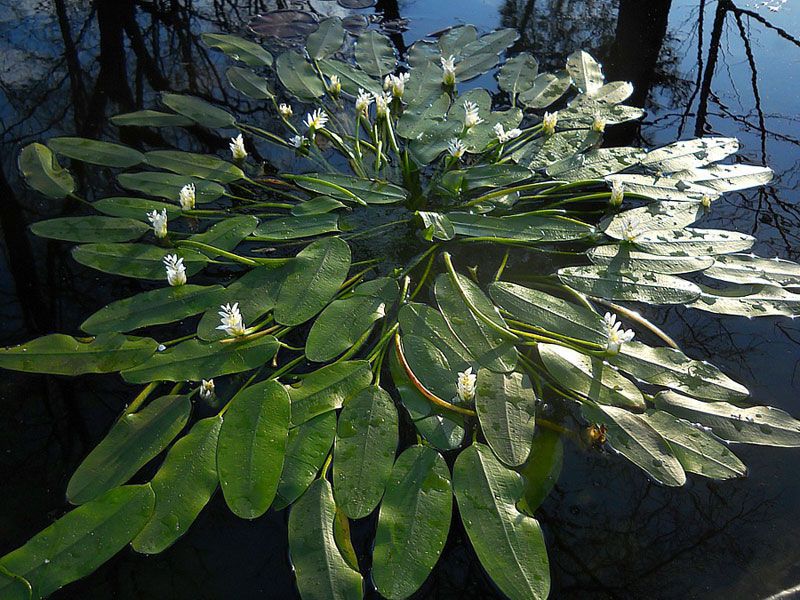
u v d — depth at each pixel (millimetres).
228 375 719
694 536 593
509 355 712
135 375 677
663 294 788
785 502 623
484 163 1023
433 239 909
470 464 610
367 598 542
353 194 906
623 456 657
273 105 1178
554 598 548
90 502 577
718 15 1526
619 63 1321
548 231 867
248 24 1399
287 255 878
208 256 857
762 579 559
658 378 712
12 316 789
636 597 548
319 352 695
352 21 1407
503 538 557
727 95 1252
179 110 1091
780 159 1085
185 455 607
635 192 947
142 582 553
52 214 932
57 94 1182
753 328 809
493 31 1368
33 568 531
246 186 989
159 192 919
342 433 628
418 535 556
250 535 590
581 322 753
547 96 1145
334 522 567
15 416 682
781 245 916
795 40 1439
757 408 695
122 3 1481
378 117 1091
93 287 836
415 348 714
